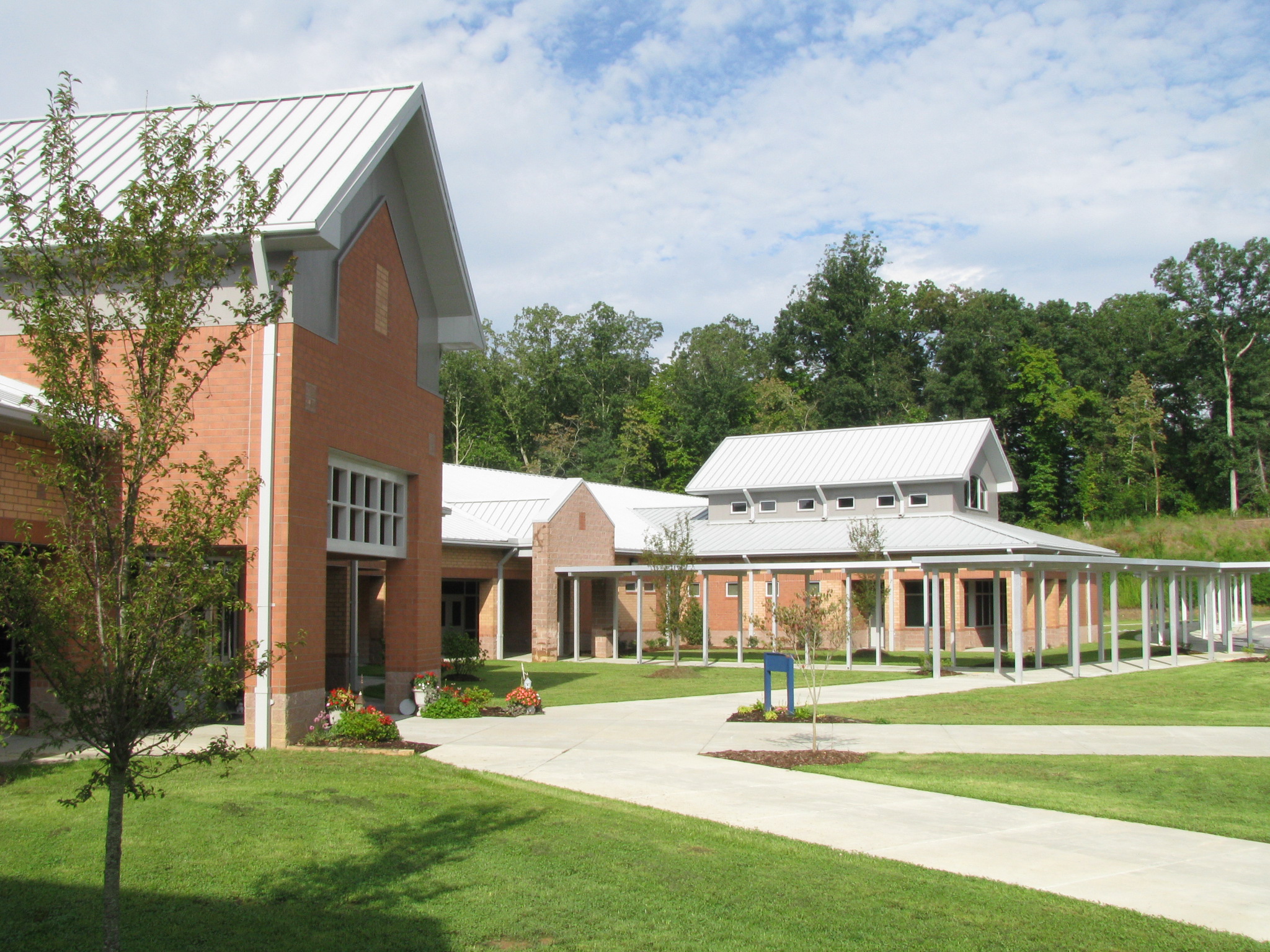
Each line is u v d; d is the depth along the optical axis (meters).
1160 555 59.47
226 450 14.08
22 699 14.19
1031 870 8.26
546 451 73.31
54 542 5.80
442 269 19.73
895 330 76.00
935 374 73.06
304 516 14.41
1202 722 17.58
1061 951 6.36
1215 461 71.00
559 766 12.74
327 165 15.04
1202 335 73.38
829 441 45.16
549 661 33.25
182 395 6.17
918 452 42.31
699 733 15.96
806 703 20.30
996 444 44.34
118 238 6.06
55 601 5.66
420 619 18.75
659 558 30.30
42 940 6.28
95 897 7.05
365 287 16.84
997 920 6.93
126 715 5.68
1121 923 6.90
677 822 9.69
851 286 78.94
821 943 6.45
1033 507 70.44
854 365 76.44
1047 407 69.38
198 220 6.36
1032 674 26.80
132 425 6.14
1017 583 24.92
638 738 15.30
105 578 5.78
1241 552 59.06
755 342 87.00
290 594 13.98
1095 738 15.72
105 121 17.61
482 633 33.72
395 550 18.36
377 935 6.49
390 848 8.53
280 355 14.10
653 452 77.25
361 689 21.67
